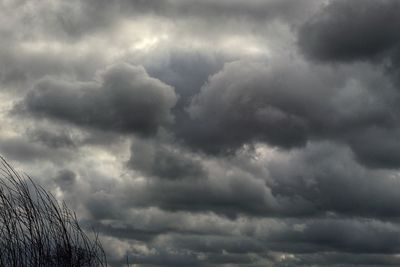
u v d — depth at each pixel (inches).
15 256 295.7
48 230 307.0
